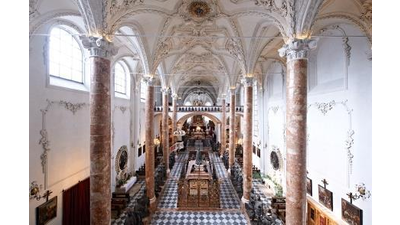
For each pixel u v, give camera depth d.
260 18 10.57
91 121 7.16
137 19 10.34
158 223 11.88
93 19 7.01
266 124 19.58
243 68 12.99
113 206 13.08
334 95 10.33
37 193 8.30
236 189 15.82
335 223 9.82
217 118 32.06
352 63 9.25
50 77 9.65
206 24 11.42
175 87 28.31
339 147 9.95
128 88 18.38
